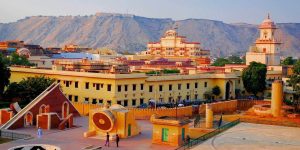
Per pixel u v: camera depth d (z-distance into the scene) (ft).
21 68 408.67
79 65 418.72
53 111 299.58
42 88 345.72
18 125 269.64
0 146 217.77
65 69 397.80
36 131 261.44
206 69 506.07
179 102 392.47
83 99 365.61
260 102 418.31
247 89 467.93
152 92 379.14
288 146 224.33
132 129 256.93
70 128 274.36
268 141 236.43
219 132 263.29
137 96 365.20
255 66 465.06
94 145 228.22
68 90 375.45
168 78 391.04
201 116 358.43
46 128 268.82
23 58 544.62
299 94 359.05
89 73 359.66
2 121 283.38
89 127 256.93
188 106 358.23
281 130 277.03
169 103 378.73
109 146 227.40
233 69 520.01
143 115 323.57
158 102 380.78
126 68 441.68
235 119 322.34
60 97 306.76
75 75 369.50
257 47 638.53
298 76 362.33
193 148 214.07
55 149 210.38
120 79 348.18
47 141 233.96
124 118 249.14
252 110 354.95
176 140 230.68
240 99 432.66
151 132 271.28
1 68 348.38
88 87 362.74
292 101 404.57
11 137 240.53
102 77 351.05
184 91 411.13
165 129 233.76
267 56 619.67
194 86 422.00
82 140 239.91
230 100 417.69
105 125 249.75
